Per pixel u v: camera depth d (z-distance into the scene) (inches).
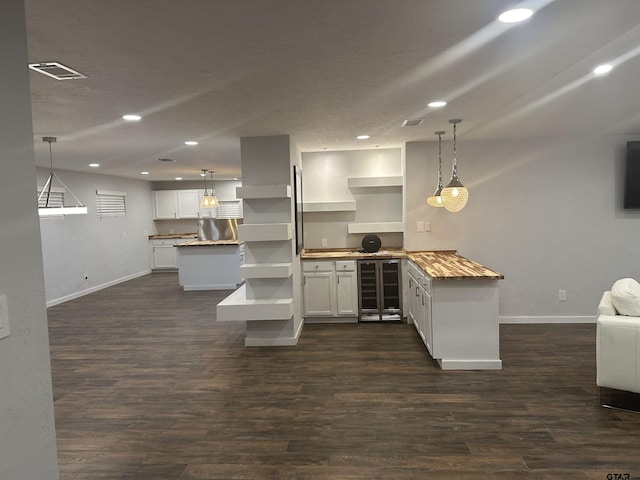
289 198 182.5
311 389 137.6
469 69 97.2
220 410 124.3
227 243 327.3
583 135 197.9
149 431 113.1
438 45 82.4
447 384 138.5
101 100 115.6
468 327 150.2
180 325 224.5
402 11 67.4
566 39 80.4
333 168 240.4
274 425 114.7
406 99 122.3
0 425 44.3
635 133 194.5
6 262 45.1
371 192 239.6
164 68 91.4
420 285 177.0
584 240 203.3
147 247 421.4
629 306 118.7
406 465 95.2
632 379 114.8
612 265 202.7
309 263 216.7
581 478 89.1
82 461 99.7
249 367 159.6
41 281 49.7
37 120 139.2
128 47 79.4
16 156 46.6
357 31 74.9
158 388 141.6
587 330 194.2
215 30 72.9
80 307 271.1
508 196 205.6
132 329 217.5
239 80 100.8
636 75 127.0
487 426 111.2
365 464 96.0
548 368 150.0
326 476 92.0
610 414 116.1
